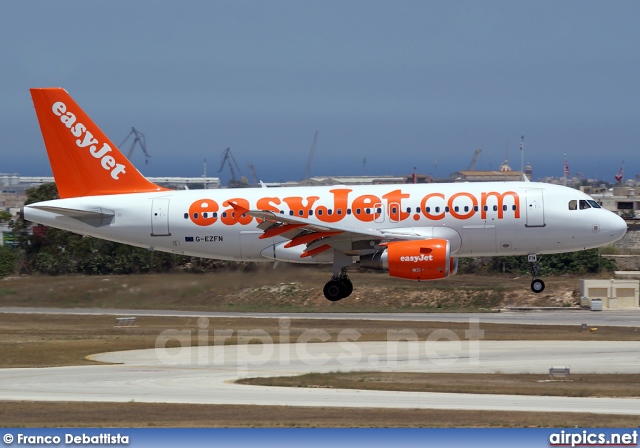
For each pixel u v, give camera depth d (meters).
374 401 88.12
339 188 154.12
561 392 91.50
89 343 131.50
